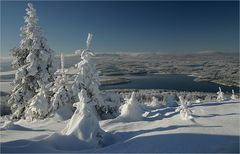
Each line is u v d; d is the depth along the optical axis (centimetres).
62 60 2356
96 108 2138
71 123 1255
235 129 1177
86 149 1119
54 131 1566
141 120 1648
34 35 2764
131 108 1700
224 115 1516
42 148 1091
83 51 2120
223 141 1026
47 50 2820
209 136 1086
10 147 1086
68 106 2242
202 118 1453
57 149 1116
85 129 1190
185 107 1455
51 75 2833
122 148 1070
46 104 2277
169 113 1755
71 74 2162
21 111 2855
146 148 1027
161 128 1302
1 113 4131
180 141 1052
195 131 1165
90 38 2111
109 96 2255
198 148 980
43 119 2252
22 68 2800
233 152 943
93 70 2133
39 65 2783
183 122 1375
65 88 2284
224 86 17638
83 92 1248
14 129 1670
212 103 2142
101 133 1229
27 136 1395
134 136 1235
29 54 2764
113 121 1622
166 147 1011
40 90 2334
